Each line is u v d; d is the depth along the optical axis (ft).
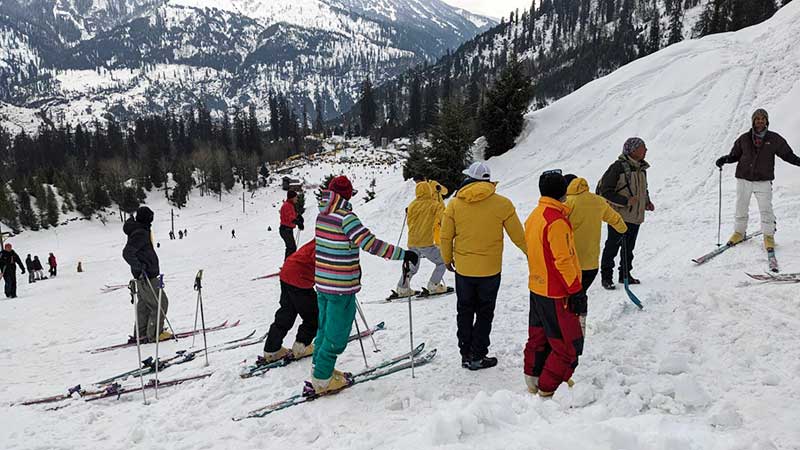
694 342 14.42
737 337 14.03
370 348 18.08
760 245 21.85
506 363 15.53
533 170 61.46
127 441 12.51
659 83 61.98
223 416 13.52
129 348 24.68
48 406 16.40
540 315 12.55
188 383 17.02
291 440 11.74
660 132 52.85
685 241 27.27
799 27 53.83
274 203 256.93
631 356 14.37
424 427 10.39
